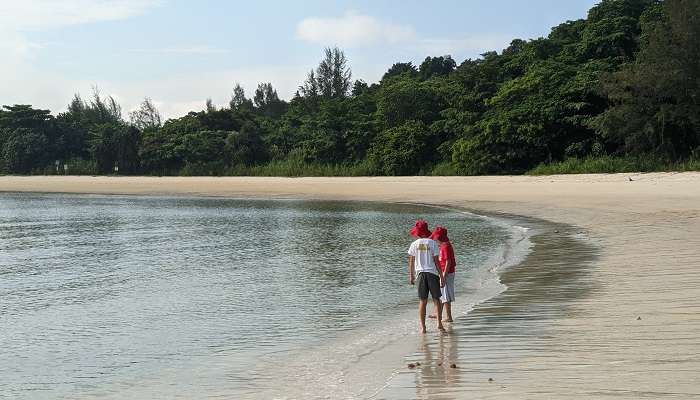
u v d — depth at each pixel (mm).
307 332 10312
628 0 58375
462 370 7270
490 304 11266
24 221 33562
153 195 55406
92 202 48562
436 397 6352
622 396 5840
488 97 59438
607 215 25016
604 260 15219
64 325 11508
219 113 88562
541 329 8977
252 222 30453
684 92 45000
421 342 8953
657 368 6633
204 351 9477
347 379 7508
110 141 86188
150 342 10148
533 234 21906
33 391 8039
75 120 103312
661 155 46500
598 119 47875
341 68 114000
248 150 76188
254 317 11578
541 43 61719
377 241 22297
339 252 19875
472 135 55406
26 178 83188
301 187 54031
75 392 7945
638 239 18234
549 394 6074
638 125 46656
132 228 29078
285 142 77750
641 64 46094
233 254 20156
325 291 13820
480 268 15758
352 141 67312
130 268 17953
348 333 10086
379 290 13727
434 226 25578
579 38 61562
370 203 40375
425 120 65875
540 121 51344
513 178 48031
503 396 6156
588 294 11359
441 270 9828
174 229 28188
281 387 7469
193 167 77250
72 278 16562
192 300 13336
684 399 5656
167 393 7648
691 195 29953
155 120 121188
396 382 7012
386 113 67062
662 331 8219
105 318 11961
